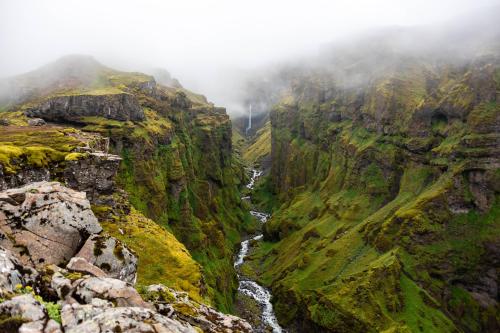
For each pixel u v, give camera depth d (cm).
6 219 3669
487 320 15875
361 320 14088
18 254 3494
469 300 16288
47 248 3706
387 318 14088
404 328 13450
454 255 16938
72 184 8131
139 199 15088
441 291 16175
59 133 11419
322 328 14950
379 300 14812
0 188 6531
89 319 2409
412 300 15062
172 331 2541
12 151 7244
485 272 16775
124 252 4112
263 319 16588
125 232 8444
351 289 15450
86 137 11806
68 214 4006
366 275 15838
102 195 8644
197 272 8288
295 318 16450
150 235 8775
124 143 16050
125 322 2411
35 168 7425
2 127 12788
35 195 3966
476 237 17288
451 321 14850
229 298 16750
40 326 2225
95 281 2947
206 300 7938
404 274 16288
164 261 8225
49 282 2928
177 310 3981
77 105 16575
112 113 16975
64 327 2345
